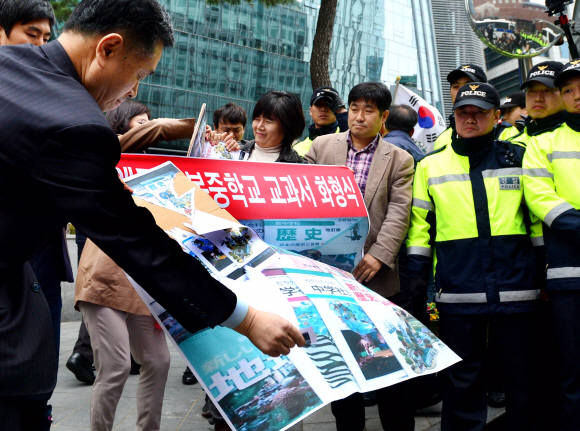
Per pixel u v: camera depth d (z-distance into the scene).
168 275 1.36
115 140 1.33
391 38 38.41
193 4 30.17
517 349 2.92
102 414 2.53
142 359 2.69
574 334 2.82
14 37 2.74
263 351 1.45
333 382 1.65
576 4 5.09
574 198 2.87
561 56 6.55
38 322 1.53
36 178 1.27
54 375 1.57
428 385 3.48
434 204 3.10
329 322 1.78
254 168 2.23
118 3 1.39
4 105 1.30
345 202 2.35
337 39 35.19
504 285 2.90
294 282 1.86
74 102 1.31
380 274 2.89
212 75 31.33
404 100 5.55
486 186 2.98
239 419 1.56
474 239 2.95
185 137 2.56
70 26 1.44
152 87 29.28
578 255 2.84
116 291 2.57
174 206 1.73
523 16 4.59
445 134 4.24
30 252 1.42
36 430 1.63
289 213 2.22
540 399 3.15
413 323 2.01
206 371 1.61
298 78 35.19
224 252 1.66
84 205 1.27
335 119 4.50
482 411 2.95
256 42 32.97
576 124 2.94
